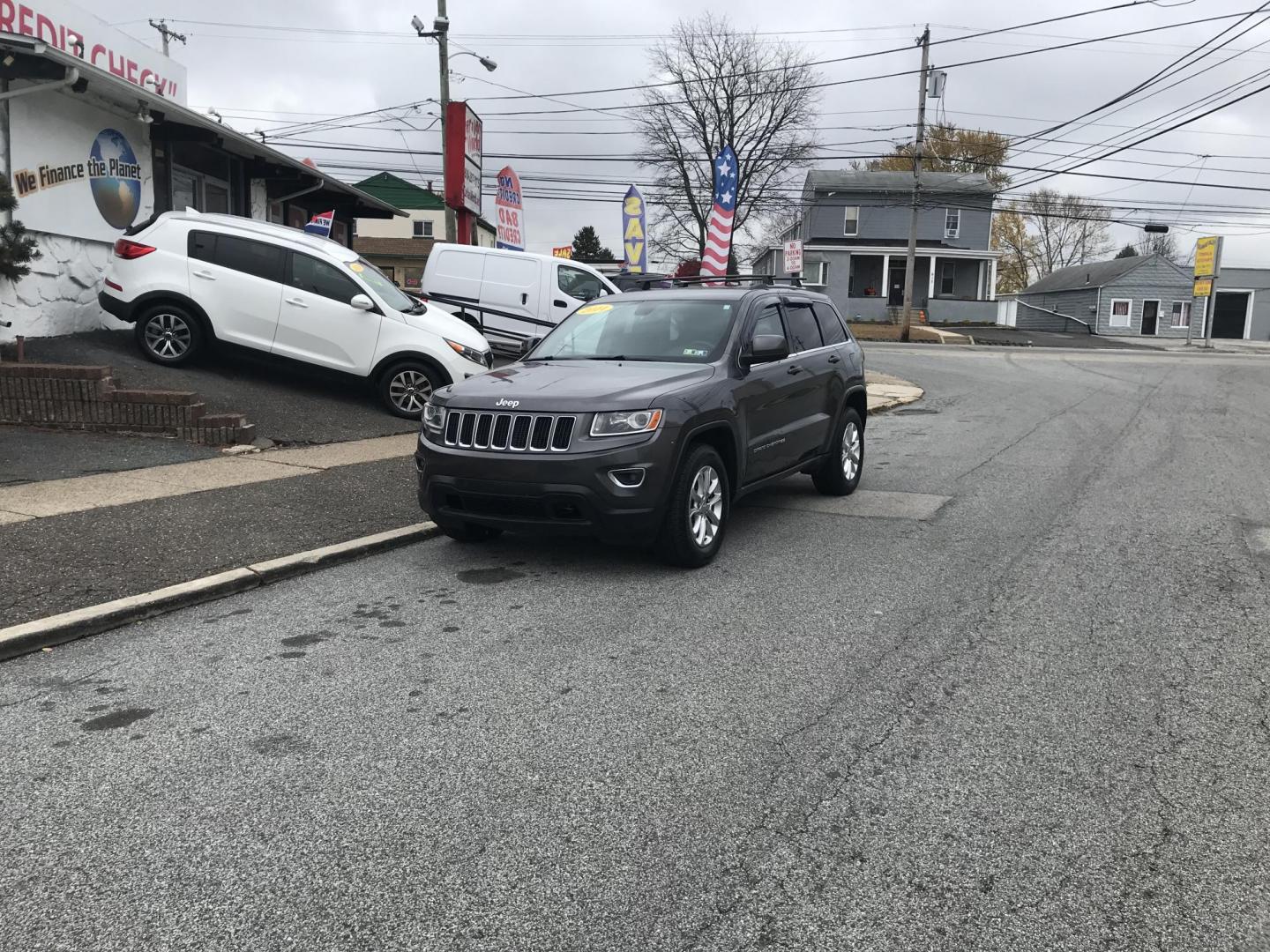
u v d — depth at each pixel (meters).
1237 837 3.02
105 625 4.95
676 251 54.69
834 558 6.41
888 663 4.52
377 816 3.12
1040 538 6.95
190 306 11.37
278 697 4.10
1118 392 18.44
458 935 2.54
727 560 6.37
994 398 17.62
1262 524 7.36
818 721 3.87
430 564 6.24
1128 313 51.31
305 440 10.06
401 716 3.91
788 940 2.53
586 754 3.58
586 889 2.73
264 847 2.94
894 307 49.94
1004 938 2.54
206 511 7.00
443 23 26.34
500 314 15.77
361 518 7.07
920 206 41.34
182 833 3.02
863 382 8.73
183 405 9.46
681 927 2.57
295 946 2.49
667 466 5.69
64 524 6.51
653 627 5.02
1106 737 3.73
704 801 3.23
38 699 4.08
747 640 4.82
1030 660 4.55
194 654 4.62
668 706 4.02
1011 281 78.12
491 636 4.88
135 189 13.88
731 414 6.34
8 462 8.28
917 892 2.73
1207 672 4.40
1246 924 2.60
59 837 3.00
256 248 11.45
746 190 52.44
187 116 13.24
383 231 64.75
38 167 11.72
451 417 5.95
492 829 3.05
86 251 12.76
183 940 2.51
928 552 6.57
